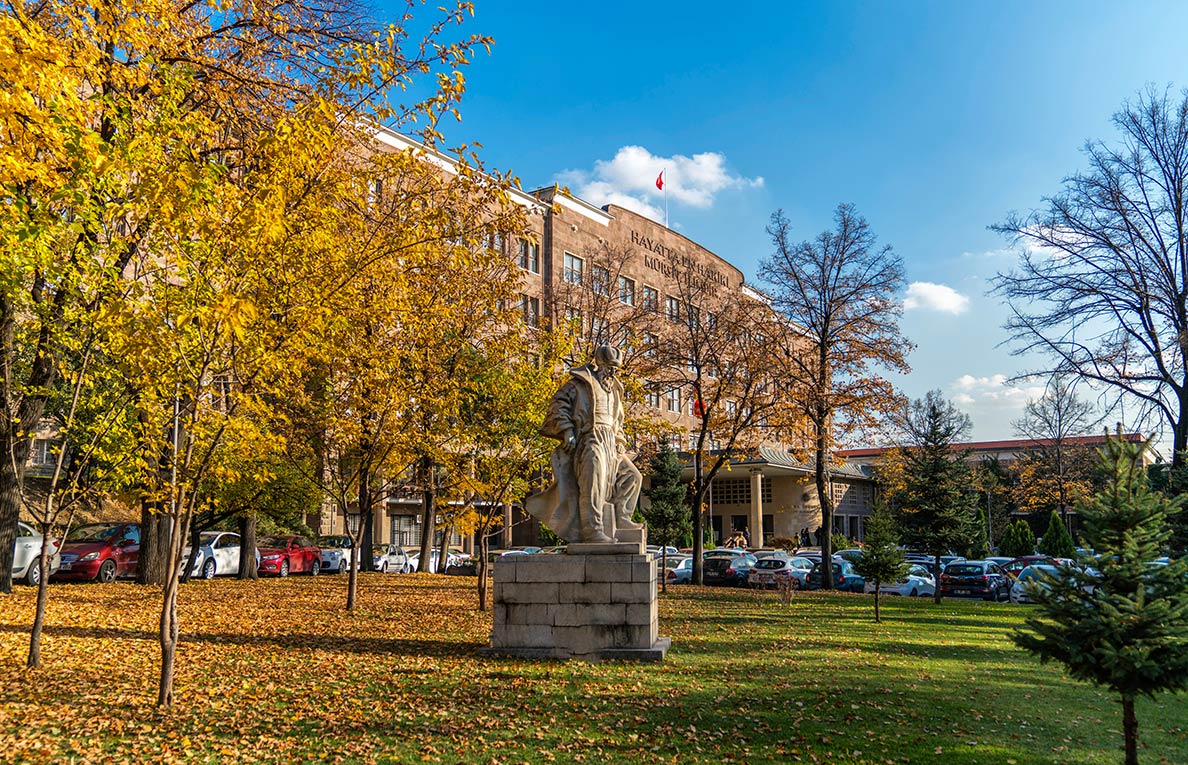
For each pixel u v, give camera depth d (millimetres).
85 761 6344
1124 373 24094
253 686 9086
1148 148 24406
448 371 17547
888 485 44656
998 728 8062
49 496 9820
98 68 9188
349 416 16141
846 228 28984
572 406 12219
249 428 9008
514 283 18188
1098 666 6301
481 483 16844
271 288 8852
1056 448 55688
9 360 12039
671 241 56250
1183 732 8203
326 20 14867
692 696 8961
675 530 48031
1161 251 24250
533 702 8555
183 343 8148
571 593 11430
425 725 7590
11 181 8336
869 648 13445
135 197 7836
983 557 43812
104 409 11234
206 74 13453
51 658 10234
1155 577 6273
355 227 11562
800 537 57781
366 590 22047
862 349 28062
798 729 7715
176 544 8258
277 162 8820
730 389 28641
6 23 7121
